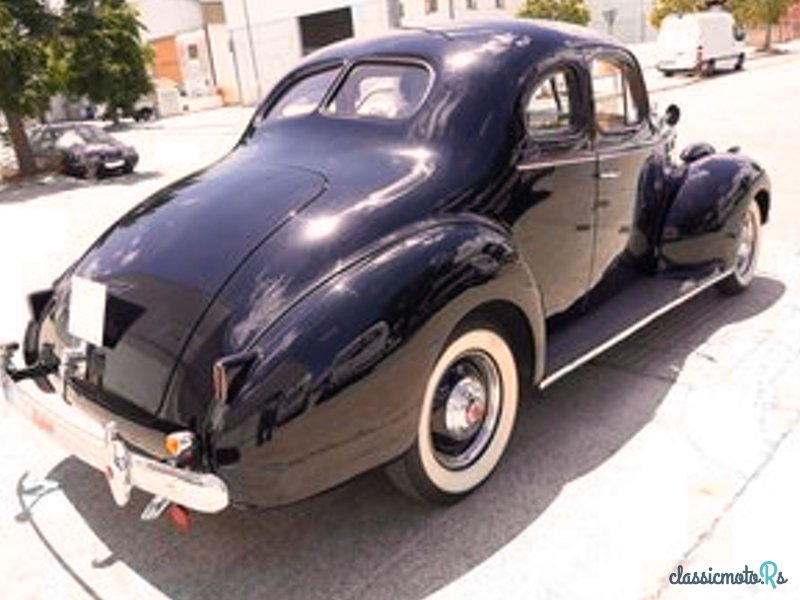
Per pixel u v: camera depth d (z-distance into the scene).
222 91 46.66
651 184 4.62
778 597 2.72
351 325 2.71
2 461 4.00
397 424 2.86
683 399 4.09
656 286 4.65
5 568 3.17
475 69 3.57
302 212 3.12
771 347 4.62
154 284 3.02
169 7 51.19
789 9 37.03
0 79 17.22
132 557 3.20
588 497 3.33
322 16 39.69
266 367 2.62
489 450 3.41
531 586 2.87
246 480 2.61
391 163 3.39
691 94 19.25
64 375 3.13
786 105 15.19
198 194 3.45
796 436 3.66
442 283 2.93
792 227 6.92
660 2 36.56
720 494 3.27
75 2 25.16
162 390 2.81
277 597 2.92
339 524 3.29
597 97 4.06
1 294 7.47
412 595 2.88
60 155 17.70
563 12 33.59
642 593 2.78
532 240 3.68
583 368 4.51
